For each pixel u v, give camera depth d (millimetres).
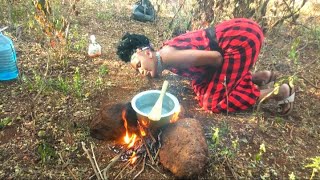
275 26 4652
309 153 2889
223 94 3127
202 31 2992
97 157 2629
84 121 2947
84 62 3883
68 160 2570
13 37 4191
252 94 3152
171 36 4570
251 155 2783
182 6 5129
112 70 3787
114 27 4809
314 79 3990
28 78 3473
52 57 3828
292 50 3725
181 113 2812
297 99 3609
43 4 3922
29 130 2826
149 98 2754
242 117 3195
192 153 2391
